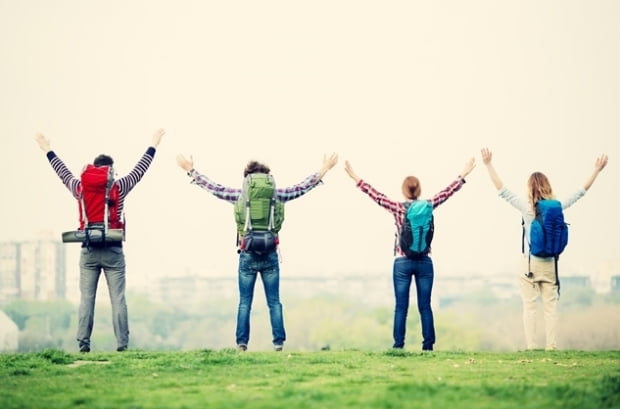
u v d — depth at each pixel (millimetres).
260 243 15688
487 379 12539
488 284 156000
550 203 16469
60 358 14789
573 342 139250
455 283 158125
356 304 159375
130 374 13203
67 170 16219
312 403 10570
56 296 176625
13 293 174125
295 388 11633
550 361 14875
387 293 164500
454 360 14852
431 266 16109
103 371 13523
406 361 14672
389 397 10789
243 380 12570
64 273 181250
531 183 16594
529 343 16766
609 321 140750
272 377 12836
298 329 151375
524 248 16750
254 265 15836
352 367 13875
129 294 176625
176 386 12156
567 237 16547
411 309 128125
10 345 160000
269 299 16000
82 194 15953
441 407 10266
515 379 12539
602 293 150000
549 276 16656
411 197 16109
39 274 177750
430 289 16156
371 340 147750
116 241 15977
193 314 172625
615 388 11344
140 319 167875
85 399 11172
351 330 149250
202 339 166875
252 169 16062
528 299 16766
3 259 178375
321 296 161250
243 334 16031
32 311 167500
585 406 10383
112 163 16438
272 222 15836
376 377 12742
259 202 15742
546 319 16750
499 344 140000
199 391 11711
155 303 173625
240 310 15961
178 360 14523
